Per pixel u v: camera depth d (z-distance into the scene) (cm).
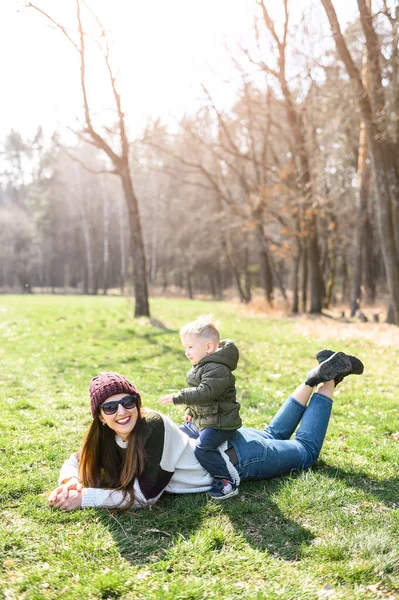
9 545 303
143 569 282
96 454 356
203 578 272
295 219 2261
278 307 2572
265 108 2294
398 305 1448
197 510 341
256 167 2530
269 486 379
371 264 3238
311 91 2095
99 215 6372
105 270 5691
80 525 326
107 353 1020
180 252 4803
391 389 740
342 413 604
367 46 1288
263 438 387
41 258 6462
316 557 290
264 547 302
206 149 2575
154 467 343
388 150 1454
